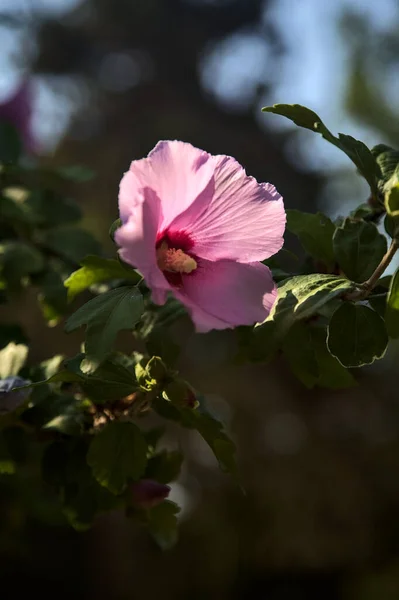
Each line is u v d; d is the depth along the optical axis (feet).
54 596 31.04
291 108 6.68
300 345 7.40
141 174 5.60
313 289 6.08
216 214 6.06
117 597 31.89
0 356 7.72
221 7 54.85
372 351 6.32
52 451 7.57
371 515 35.22
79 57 51.03
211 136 48.03
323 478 35.29
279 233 6.10
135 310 5.95
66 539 31.73
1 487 12.92
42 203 10.57
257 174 46.75
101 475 6.94
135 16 52.65
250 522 34.47
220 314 5.95
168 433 33.68
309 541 34.47
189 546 33.68
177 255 5.93
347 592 34.68
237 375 36.91
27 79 13.79
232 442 6.82
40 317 27.73
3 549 15.15
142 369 6.46
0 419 7.32
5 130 11.23
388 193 5.79
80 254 10.40
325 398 38.19
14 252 9.66
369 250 6.76
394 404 38.34
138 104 50.57
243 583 34.65
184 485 34.24
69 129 45.06
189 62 53.93
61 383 7.47
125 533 32.45
